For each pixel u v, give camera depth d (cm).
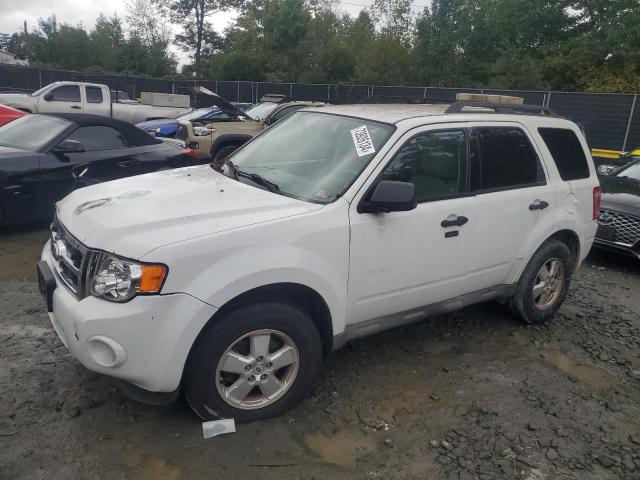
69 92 1742
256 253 307
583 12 3045
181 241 292
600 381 413
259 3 4978
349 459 310
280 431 328
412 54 3500
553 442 333
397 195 337
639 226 675
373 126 388
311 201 348
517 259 451
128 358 289
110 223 309
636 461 321
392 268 367
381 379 395
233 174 402
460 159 406
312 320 351
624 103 1669
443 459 313
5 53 6688
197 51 5147
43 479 278
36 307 473
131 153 779
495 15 3266
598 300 586
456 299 424
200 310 292
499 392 385
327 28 4462
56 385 357
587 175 508
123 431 319
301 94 2600
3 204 661
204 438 316
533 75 2733
